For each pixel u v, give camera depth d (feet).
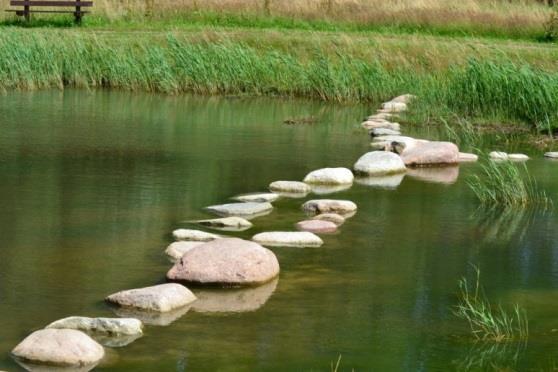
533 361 27.96
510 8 117.08
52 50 84.94
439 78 80.38
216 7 114.01
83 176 49.70
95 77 84.69
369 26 111.14
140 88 83.56
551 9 116.88
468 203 46.60
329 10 113.70
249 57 83.82
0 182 47.80
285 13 113.09
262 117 72.02
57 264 35.12
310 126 68.54
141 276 34.01
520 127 68.80
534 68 76.28
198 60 83.15
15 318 29.91
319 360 27.63
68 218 41.47
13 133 61.46
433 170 54.44
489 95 71.67
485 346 28.99
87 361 26.73
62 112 71.00
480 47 92.79
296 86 82.64
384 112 74.84
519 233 41.47
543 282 34.99
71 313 30.42
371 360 27.76
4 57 82.43
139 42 90.38
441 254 38.06
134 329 28.94
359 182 50.80
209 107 76.18
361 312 31.40
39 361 26.73
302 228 40.96
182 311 30.94
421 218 43.47
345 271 35.42
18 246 37.19
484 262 37.19
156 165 53.06
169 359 27.30
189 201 45.27
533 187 50.44
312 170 53.16
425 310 31.81
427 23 110.32
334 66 84.12
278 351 28.09
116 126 65.72
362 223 42.32
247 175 51.42
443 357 28.12
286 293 32.86
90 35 93.91
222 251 33.96
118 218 41.68
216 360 27.35
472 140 64.34
